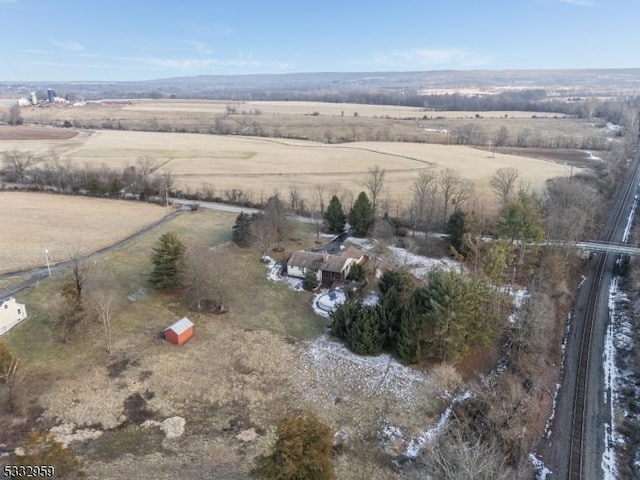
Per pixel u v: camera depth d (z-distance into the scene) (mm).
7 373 49094
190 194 128000
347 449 47656
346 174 149000
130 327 65688
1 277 77062
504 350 65062
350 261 83188
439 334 60406
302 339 66188
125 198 124688
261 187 135250
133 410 51156
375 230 98938
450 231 92562
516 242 85375
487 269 69000
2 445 45188
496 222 95562
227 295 75250
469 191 114250
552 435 51188
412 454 47500
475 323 61219
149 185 128000
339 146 192250
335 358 62188
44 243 91812
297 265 82500
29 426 47906
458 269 84500
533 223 82500
